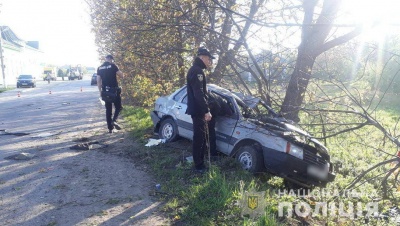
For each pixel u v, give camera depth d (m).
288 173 5.52
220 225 4.14
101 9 11.17
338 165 7.09
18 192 4.89
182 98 7.66
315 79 6.12
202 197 4.74
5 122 10.84
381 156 7.85
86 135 8.88
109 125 9.18
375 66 5.71
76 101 19.61
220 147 6.42
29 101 19.36
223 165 5.93
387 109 17.95
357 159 7.72
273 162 5.56
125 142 8.08
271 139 5.68
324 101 5.07
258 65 7.14
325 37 6.84
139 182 5.48
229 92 6.87
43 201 4.64
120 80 14.62
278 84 7.34
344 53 6.76
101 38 13.71
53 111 14.23
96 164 6.32
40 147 7.41
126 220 4.20
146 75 10.81
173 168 6.04
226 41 7.78
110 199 4.77
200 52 5.54
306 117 6.49
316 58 7.15
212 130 6.24
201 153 5.59
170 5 7.37
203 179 5.32
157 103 8.22
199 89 5.39
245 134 6.03
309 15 6.89
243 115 6.41
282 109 6.78
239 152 6.04
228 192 4.72
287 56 7.34
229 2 7.48
